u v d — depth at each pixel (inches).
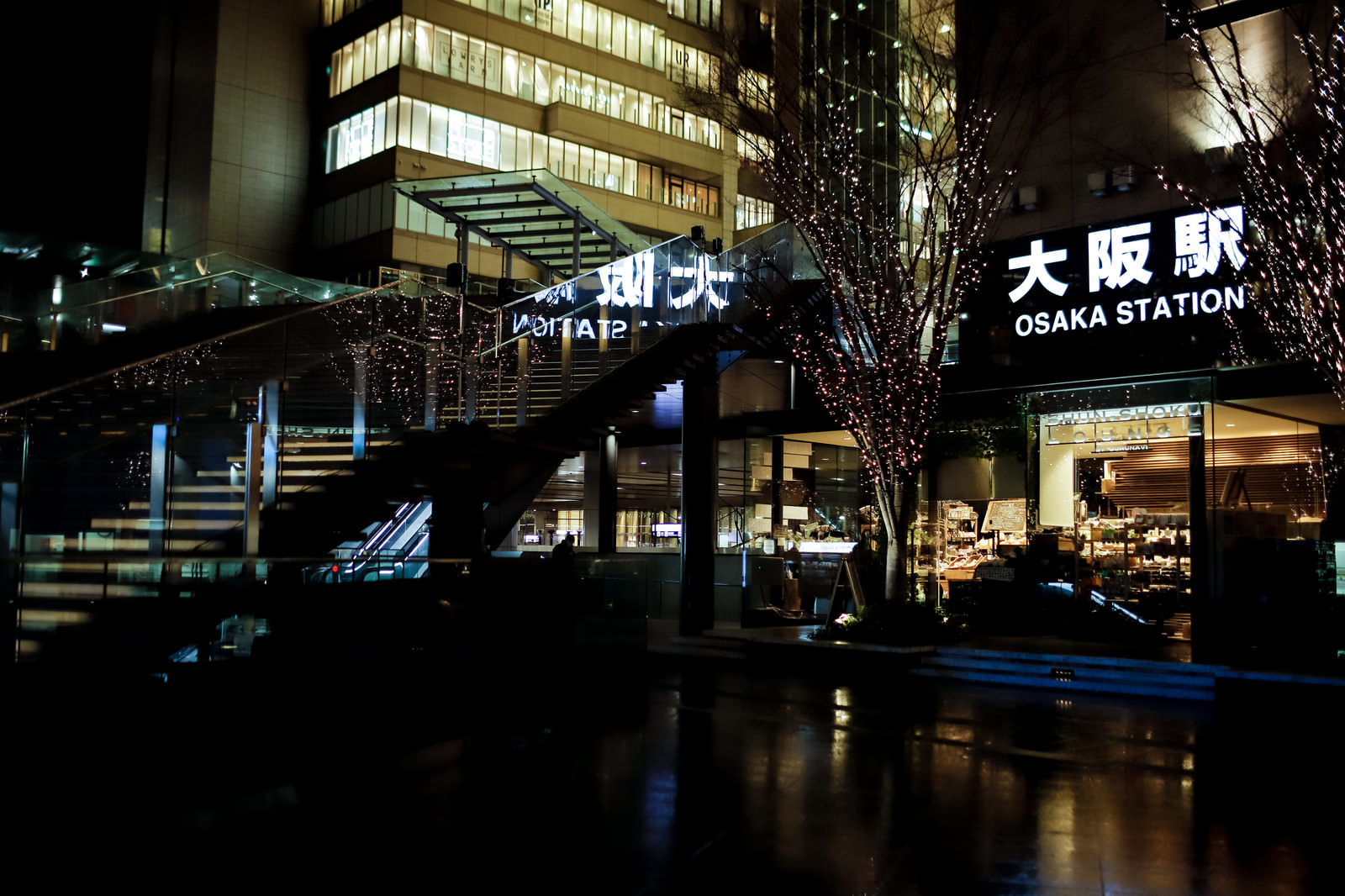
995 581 722.2
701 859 247.1
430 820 277.6
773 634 682.2
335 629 397.7
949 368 750.5
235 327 746.2
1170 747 394.0
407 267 1715.1
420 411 671.8
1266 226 589.9
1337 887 233.0
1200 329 634.2
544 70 1850.4
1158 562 709.3
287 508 490.0
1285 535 645.3
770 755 371.2
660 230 1968.5
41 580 389.4
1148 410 661.3
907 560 668.7
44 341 741.3
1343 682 448.1
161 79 2014.0
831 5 820.0
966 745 394.6
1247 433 721.0
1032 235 722.2
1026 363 716.0
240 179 1873.8
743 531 896.9
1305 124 582.6
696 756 366.9
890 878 235.9
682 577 733.9
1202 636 576.4
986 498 771.4
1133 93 682.2
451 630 462.9
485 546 587.8
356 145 1814.7
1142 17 682.8
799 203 720.3
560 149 1862.7
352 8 1881.2
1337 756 379.2
